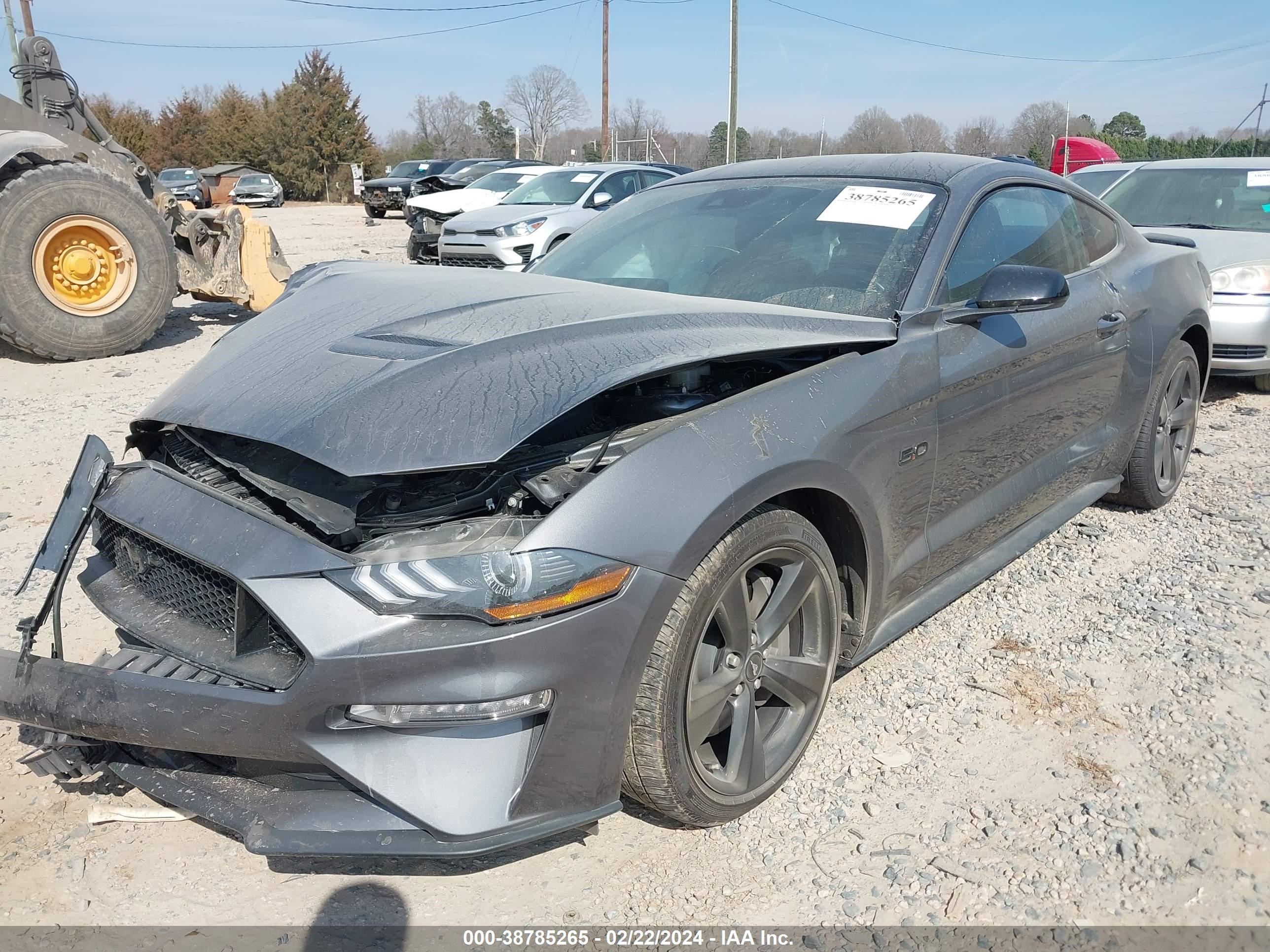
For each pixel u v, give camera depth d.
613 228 3.65
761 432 2.29
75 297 8.08
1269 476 4.88
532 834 1.96
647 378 2.22
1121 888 2.18
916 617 2.96
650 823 2.44
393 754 1.91
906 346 2.73
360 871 2.28
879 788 2.54
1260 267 6.24
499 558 1.92
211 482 2.35
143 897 2.19
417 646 1.86
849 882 2.22
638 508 2.05
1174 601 3.53
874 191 3.25
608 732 2.03
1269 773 2.55
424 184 21.42
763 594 2.43
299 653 1.96
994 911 2.12
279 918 2.13
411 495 2.10
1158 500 4.41
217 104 64.19
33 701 2.14
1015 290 2.78
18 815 2.47
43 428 5.98
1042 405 3.33
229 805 2.06
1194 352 4.57
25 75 9.32
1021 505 3.37
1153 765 2.59
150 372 7.83
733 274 3.10
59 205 7.78
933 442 2.79
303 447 1.98
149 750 2.27
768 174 3.59
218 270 9.41
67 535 2.33
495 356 2.22
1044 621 3.42
